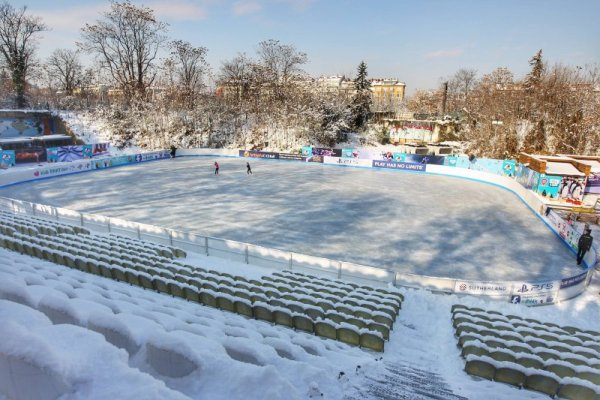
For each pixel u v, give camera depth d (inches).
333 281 637.3
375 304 510.0
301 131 2501.2
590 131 2106.3
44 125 2352.4
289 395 199.0
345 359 339.0
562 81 2474.2
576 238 871.7
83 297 336.5
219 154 2281.0
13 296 263.0
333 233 979.3
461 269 790.5
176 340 216.4
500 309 589.6
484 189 1531.7
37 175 1542.8
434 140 2610.7
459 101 3727.9
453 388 318.3
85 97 3408.0
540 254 879.7
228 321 394.3
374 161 1958.7
